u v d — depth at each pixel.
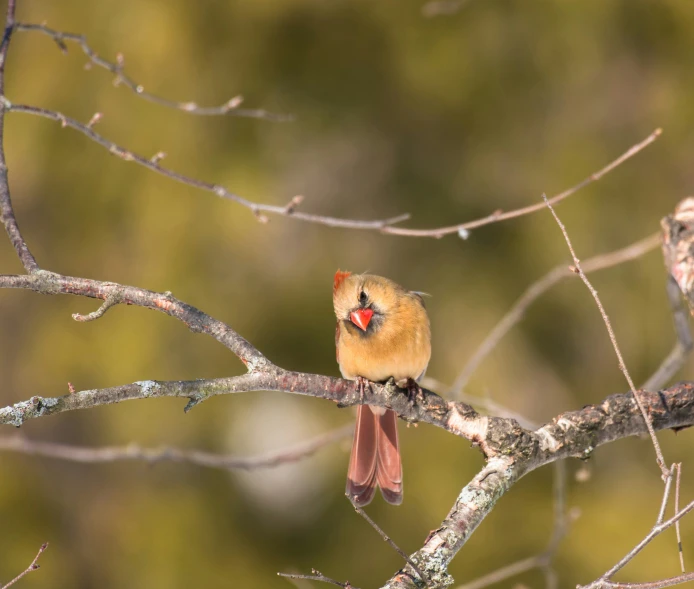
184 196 12.06
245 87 12.28
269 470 12.80
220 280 12.06
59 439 12.31
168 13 12.29
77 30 12.29
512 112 12.52
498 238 12.45
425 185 12.57
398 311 7.00
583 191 12.26
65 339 12.10
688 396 5.65
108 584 11.51
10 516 11.62
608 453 11.93
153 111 12.17
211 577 11.43
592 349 12.58
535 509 11.63
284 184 12.34
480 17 12.59
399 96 12.54
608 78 12.56
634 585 4.42
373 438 7.18
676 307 6.96
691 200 6.33
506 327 8.19
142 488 12.10
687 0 12.60
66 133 12.27
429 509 11.50
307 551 11.91
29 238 12.41
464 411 5.65
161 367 11.80
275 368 5.41
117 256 12.17
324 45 12.43
